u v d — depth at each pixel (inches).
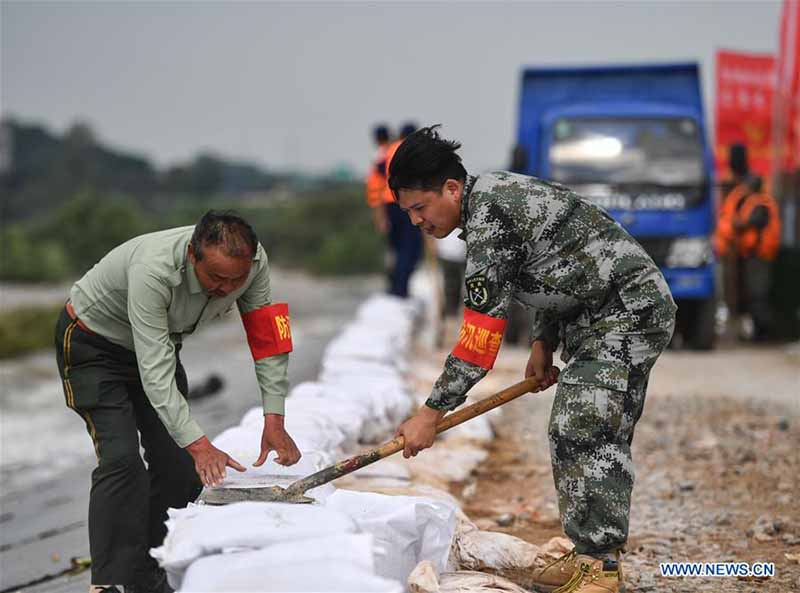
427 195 211.6
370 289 1579.7
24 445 467.5
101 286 229.6
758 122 854.5
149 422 249.4
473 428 398.9
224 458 221.5
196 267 215.5
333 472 222.4
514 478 358.0
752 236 706.8
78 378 233.5
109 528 227.0
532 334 236.1
